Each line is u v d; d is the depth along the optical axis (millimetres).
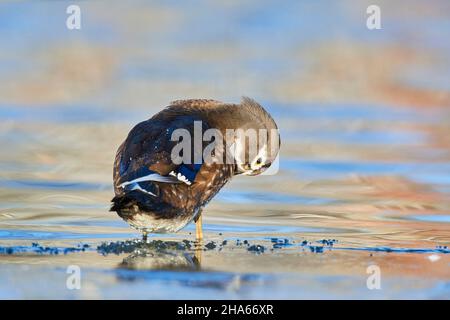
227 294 36656
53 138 69062
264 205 55625
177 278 38781
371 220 52250
